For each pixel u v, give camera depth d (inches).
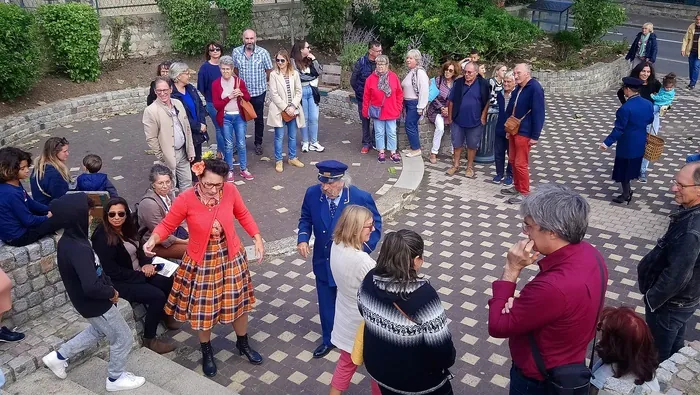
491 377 215.2
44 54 502.3
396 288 142.6
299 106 390.0
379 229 213.8
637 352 144.9
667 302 193.2
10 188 203.2
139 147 439.5
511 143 355.6
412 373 145.4
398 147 438.0
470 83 382.6
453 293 268.8
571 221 115.9
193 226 200.5
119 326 181.9
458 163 406.6
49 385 183.8
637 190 380.5
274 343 235.1
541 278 119.6
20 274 202.2
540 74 620.1
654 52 653.3
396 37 629.0
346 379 185.0
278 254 299.9
